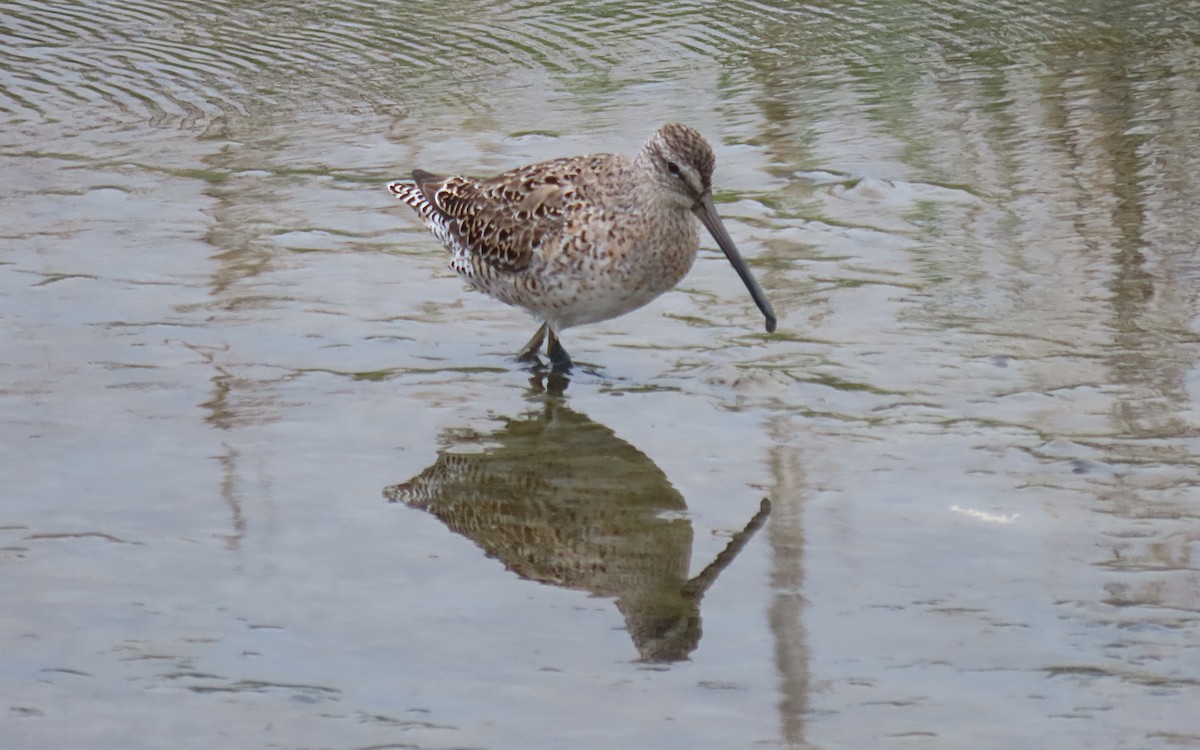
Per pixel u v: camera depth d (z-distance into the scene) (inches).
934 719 335.0
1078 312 568.7
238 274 631.8
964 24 922.7
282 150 762.8
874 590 391.5
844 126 773.3
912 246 639.8
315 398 525.0
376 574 406.0
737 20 942.4
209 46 909.8
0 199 701.9
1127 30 899.4
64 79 855.1
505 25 942.4
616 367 553.3
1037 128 758.5
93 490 453.1
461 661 363.3
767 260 634.8
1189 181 684.7
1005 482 448.5
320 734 334.0
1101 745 324.2
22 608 387.2
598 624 379.9
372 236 673.6
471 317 600.4
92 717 341.7
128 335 572.7
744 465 470.0
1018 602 382.6
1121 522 421.7
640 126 774.5
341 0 991.0
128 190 714.8
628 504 447.2
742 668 357.7
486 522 437.4
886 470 460.1
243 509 443.2
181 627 379.2
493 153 744.3
